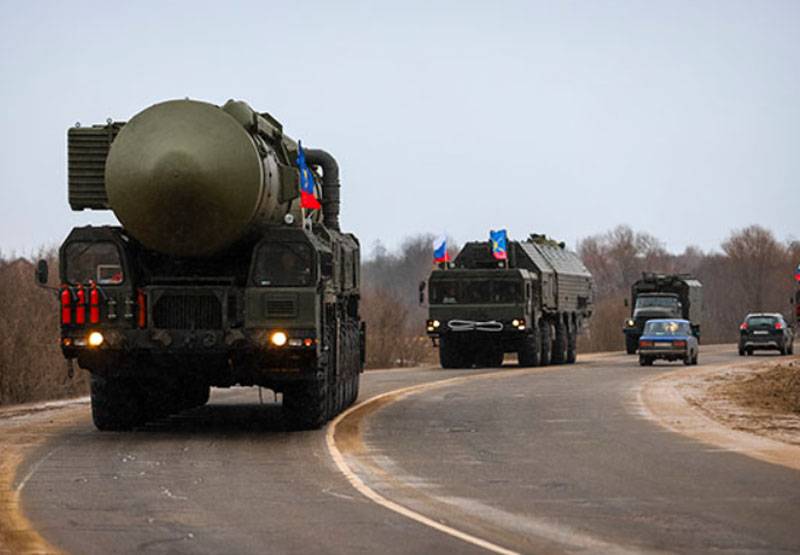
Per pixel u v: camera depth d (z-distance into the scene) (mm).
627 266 192500
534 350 66438
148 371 29719
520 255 68250
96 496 20094
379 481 21844
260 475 22625
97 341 29047
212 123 28969
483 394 44281
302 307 29062
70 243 29312
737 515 18047
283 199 30875
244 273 30125
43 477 22359
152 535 16641
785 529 16875
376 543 15961
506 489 20812
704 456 25297
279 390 31062
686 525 17219
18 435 29906
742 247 170375
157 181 28391
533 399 41656
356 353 40000
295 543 16016
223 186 28500
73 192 29969
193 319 29250
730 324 159125
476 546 15703
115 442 28297
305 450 26703
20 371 43562
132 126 29000
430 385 49750
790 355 85000
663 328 68500
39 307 46812
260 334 28969
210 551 15523
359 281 41156
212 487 21109
